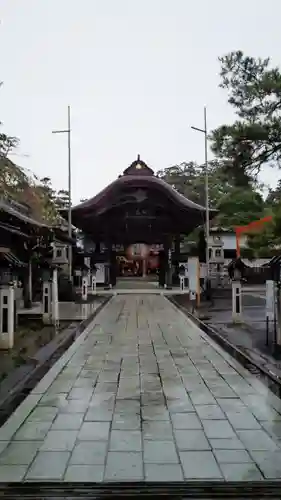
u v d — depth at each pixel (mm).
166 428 6727
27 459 5676
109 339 15047
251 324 18453
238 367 10820
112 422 6992
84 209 42938
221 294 34938
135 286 49500
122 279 64312
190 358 11906
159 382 9453
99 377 9875
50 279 18016
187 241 53719
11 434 6508
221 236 46906
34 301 27422
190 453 5828
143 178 42688
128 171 44750
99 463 5547
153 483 5062
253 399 8195
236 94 15609
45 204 30453
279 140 14664
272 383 9312
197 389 8891
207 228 36438
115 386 9125
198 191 62125
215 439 6293
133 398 8281
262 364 10914
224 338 15008
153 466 5457
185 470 5359
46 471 5352
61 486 5008
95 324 19109
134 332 16719
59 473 5301
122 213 44844
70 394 8547
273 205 20516
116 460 5629
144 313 23719
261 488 4961
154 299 33562
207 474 5258
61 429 6699
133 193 43656
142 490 4922
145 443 6152
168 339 15055
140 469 5383
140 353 12617
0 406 7781
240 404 7902
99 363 11305
